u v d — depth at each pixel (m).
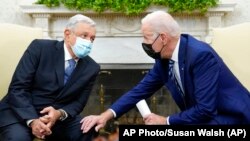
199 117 1.67
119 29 3.45
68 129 2.07
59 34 3.47
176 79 1.82
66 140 2.08
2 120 1.98
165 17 1.75
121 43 3.47
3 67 2.26
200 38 3.47
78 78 2.10
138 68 3.52
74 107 2.08
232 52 2.30
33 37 2.36
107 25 3.44
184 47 1.75
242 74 2.27
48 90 2.06
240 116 1.73
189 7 3.30
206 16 3.40
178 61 1.75
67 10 3.36
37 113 2.05
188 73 1.73
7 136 1.92
